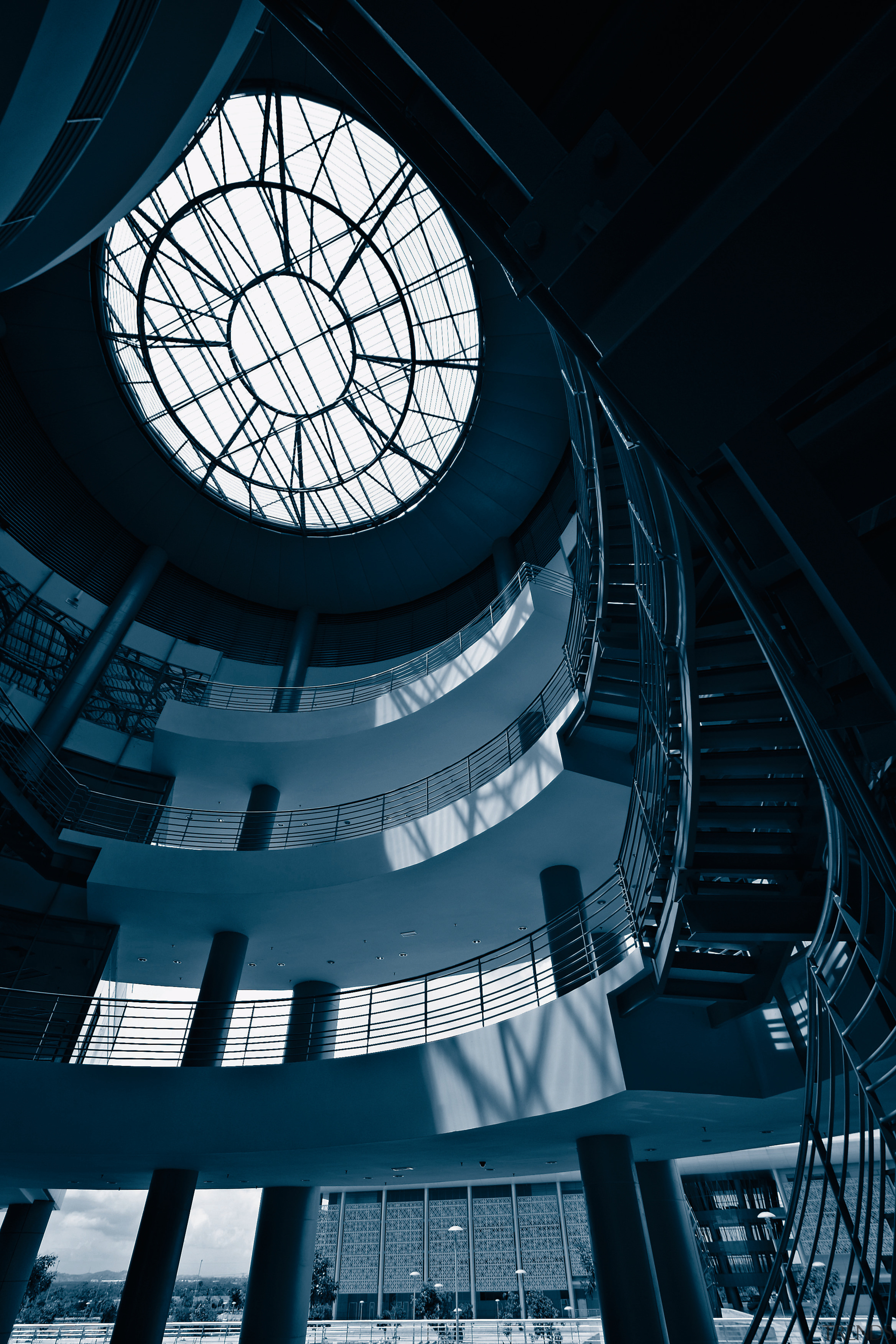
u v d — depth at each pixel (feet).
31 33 13.10
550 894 32.65
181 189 47.91
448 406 56.24
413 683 45.01
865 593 4.58
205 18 19.61
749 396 4.01
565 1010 22.06
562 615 39.19
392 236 50.44
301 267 52.95
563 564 46.09
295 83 43.65
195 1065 28.25
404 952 39.24
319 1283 67.67
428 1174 30.50
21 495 50.96
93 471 55.83
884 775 10.20
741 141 3.66
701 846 16.92
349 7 5.10
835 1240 12.90
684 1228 30.17
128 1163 26.84
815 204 3.51
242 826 42.80
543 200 4.40
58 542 53.01
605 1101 20.16
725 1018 20.68
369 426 59.11
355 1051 38.42
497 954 25.66
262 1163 26.99
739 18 4.34
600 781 29.22
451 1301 65.05
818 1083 14.73
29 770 39.68
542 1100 21.29
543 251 4.34
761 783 16.30
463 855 32.48
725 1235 54.08
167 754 44.42
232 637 60.39
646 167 4.14
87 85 16.99
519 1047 22.70
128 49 17.29
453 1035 24.64
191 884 34.50
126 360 52.65
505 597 51.96
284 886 34.27
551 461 56.29
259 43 29.66
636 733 29.17
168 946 38.24
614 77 4.60
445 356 54.13
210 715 44.96
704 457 4.39
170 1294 25.79
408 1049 25.27
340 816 46.03
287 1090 25.68
